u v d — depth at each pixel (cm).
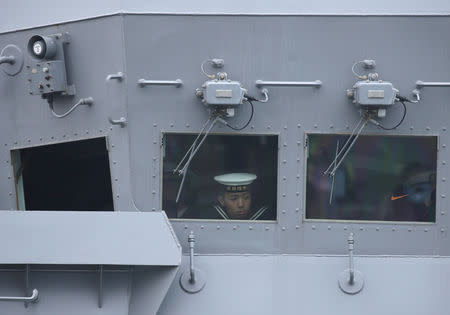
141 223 2555
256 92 2712
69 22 2770
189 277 2669
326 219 2759
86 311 2545
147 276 2580
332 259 2730
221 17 2691
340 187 2761
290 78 2705
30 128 2862
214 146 2762
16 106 2867
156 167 2742
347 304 2630
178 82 2703
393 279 2684
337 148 2744
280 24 2689
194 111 2720
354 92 2683
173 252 2534
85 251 2536
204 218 2778
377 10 2694
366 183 2759
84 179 3447
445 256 2752
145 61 2706
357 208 2762
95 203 3456
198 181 2772
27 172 3338
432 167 2744
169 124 2727
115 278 2573
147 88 2719
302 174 2734
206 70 2708
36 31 2822
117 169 2759
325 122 2719
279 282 2677
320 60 2700
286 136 2725
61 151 3328
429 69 2700
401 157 2748
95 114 2772
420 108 2717
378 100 2639
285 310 2620
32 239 2555
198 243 2766
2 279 2589
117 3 2769
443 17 2681
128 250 2533
